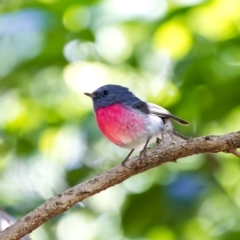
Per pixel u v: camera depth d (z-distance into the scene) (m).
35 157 14.17
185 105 12.44
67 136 14.47
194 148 6.38
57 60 13.61
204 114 12.21
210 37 13.31
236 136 6.28
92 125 13.65
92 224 14.58
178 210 10.52
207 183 10.96
